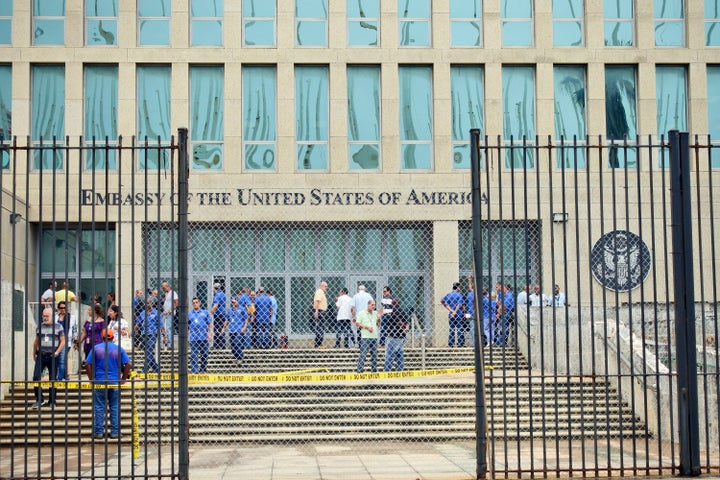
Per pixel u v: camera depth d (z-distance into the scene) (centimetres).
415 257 2706
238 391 1614
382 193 2708
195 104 2734
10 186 2614
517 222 2670
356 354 2016
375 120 2761
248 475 1081
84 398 1619
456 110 2773
